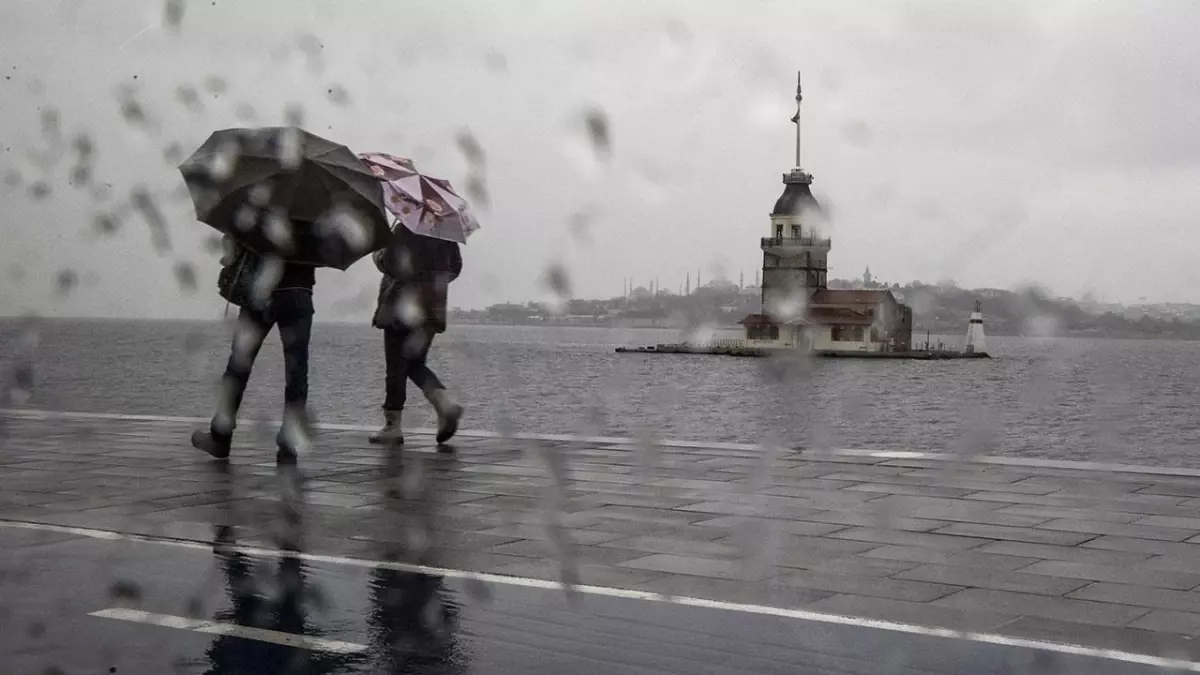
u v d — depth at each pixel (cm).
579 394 5153
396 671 394
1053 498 734
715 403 4734
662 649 416
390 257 1005
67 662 405
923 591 494
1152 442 3881
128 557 570
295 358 893
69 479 816
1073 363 12081
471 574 529
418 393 5181
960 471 862
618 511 689
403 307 1007
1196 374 10025
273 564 553
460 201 987
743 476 834
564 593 494
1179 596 485
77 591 504
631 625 446
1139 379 8619
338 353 12050
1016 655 405
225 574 534
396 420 1032
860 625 444
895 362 10862
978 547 582
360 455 956
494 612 466
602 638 430
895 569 535
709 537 610
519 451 980
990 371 9769
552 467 877
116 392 4581
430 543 597
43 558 568
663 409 4366
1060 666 393
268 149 853
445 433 1031
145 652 417
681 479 820
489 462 912
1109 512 682
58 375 5566
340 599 489
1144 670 389
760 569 536
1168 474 841
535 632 439
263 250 864
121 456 948
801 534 616
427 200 955
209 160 849
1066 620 449
